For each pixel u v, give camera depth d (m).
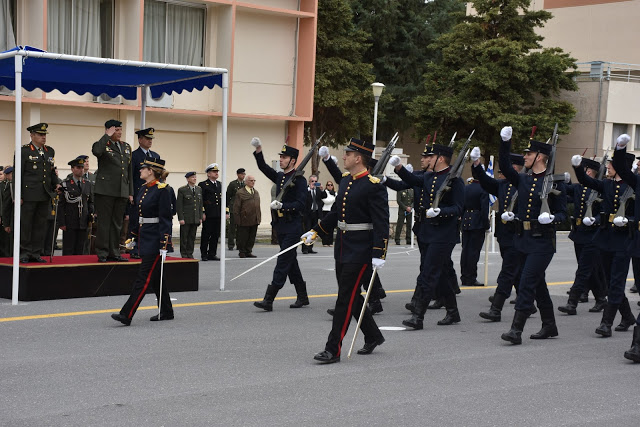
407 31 46.88
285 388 7.25
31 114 22.41
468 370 8.16
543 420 6.54
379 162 9.29
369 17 45.34
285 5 27.16
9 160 22.47
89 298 11.74
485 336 10.00
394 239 26.39
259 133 27.19
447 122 36.78
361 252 8.20
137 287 9.91
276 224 11.36
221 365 8.04
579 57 43.69
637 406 7.04
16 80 11.04
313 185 20.64
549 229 9.47
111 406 6.56
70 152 23.41
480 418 6.53
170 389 7.11
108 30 24.34
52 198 12.16
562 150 39.62
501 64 35.03
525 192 9.55
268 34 27.08
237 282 14.19
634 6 41.59
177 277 12.80
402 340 9.57
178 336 9.36
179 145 25.81
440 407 6.79
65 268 11.62
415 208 11.00
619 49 42.16
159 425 6.11
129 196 12.36
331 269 16.64
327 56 39.06
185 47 25.86
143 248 9.95
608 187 10.68
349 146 8.24
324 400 6.89
